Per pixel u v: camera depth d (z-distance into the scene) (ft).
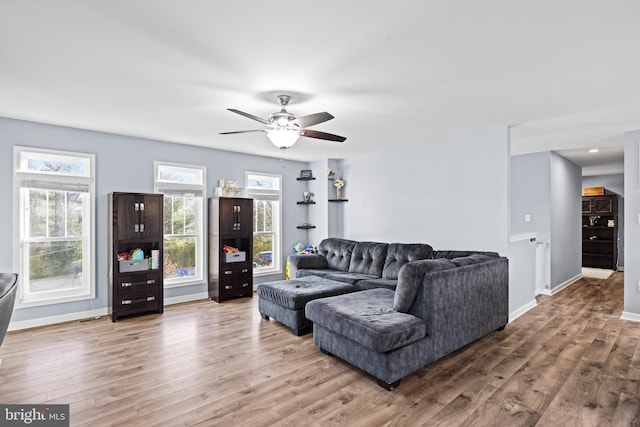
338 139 11.13
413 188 16.40
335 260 17.37
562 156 19.33
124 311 13.48
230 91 9.38
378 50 7.13
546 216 17.90
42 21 6.02
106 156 14.08
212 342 11.19
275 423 6.93
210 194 17.20
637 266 13.57
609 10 5.71
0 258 11.85
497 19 6.00
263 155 19.15
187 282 16.44
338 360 9.88
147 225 14.08
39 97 9.86
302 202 20.79
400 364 8.31
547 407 7.47
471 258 11.16
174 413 7.25
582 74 8.31
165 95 9.68
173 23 6.12
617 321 13.42
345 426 6.83
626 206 13.83
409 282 9.11
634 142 13.61
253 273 18.93
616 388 8.26
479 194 13.93
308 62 7.67
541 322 13.30
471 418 7.08
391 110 11.09
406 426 6.82
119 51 7.16
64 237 13.24
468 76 8.43
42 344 10.92
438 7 5.64
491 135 13.55
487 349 10.68
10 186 12.02
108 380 8.63
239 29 6.32
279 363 9.67
